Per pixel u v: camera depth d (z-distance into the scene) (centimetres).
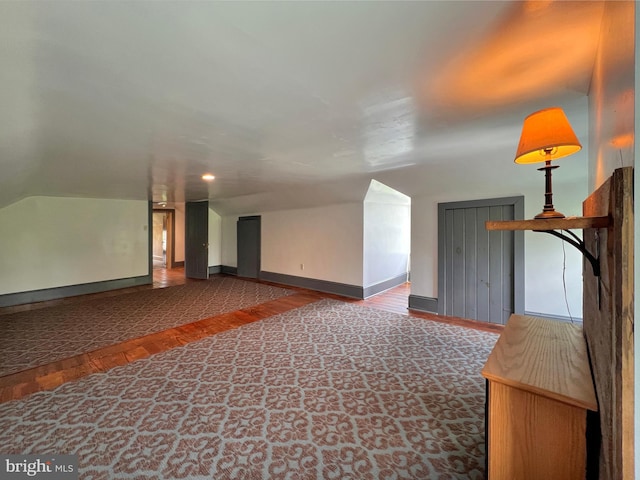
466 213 415
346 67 130
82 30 101
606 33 93
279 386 244
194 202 731
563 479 106
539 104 172
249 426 196
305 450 176
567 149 116
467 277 416
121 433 188
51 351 309
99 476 157
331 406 217
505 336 156
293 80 142
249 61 125
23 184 386
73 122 192
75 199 577
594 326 109
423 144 254
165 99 160
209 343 332
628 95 65
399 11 95
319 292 593
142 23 98
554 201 346
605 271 82
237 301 520
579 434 103
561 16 97
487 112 184
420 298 461
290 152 279
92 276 598
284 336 354
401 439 185
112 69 129
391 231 630
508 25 103
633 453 59
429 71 135
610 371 75
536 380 112
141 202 672
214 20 97
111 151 266
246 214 769
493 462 119
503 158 299
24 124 191
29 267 522
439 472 160
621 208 61
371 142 248
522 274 372
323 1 89
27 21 95
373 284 570
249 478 157
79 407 214
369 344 330
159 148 258
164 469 161
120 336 353
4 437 184
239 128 210
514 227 97
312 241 619
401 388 241
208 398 226
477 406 218
